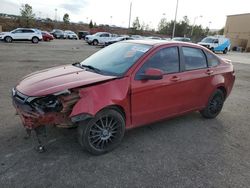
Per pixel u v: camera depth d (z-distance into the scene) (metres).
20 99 3.48
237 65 17.52
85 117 3.31
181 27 72.88
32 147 3.76
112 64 4.14
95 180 3.11
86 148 3.57
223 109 6.32
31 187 2.92
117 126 3.78
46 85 3.50
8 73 9.08
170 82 4.27
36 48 21.05
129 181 3.14
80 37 50.84
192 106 4.90
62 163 3.41
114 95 3.58
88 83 3.44
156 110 4.23
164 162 3.61
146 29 79.88
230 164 3.69
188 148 4.07
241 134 4.80
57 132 4.25
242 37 51.19
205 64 5.05
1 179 3.02
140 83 3.88
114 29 79.00
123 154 3.76
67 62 13.20
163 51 4.30
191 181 3.22
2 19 55.72
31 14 55.22
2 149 3.66
